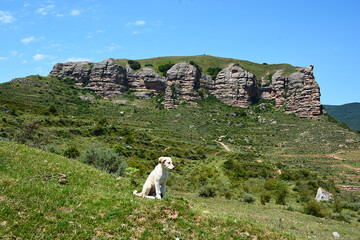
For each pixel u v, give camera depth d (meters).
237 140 109.88
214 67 196.12
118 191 12.66
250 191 46.38
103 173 15.12
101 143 67.69
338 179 66.56
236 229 10.04
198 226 9.63
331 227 24.23
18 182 10.78
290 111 145.75
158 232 8.91
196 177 53.09
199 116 138.00
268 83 169.62
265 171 67.81
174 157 75.69
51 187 10.87
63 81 170.00
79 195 10.61
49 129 65.38
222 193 38.22
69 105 129.50
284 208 32.81
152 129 110.31
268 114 147.25
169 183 43.25
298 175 66.62
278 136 116.25
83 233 8.24
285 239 10.02
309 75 148.62
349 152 92.19
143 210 9.75
